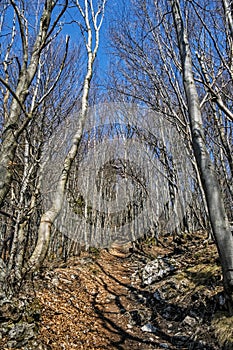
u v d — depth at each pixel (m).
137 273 8.27
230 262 2.01
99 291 7.04
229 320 4.06
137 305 6.06
